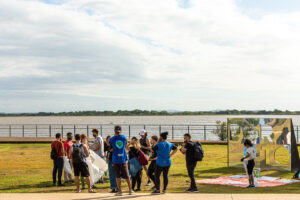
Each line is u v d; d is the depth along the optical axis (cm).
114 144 889
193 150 969
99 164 1119
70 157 1009
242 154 1547
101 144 1139
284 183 1181
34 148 2444
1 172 1471
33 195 863
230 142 1582
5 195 863
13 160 1842
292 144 1468
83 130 6738
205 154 2062
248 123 1546
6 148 2456
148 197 834
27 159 1878
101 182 1196
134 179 1024
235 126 1577
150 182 1135
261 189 1056
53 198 825
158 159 909
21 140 2895
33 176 1362
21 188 1105
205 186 1116
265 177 1323
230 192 1001
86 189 1077
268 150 1526
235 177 1305
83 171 988
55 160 1159
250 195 832
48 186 1144
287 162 1494
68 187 1123
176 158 1897
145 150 1061
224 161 1783
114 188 991
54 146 1156
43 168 1584
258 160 1516
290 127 1469
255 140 1525
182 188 1077
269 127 1526
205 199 793
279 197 803
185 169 1494
